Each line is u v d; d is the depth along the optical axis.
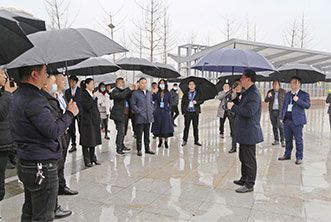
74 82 6.59
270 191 4.60
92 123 5.83
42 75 2.52
